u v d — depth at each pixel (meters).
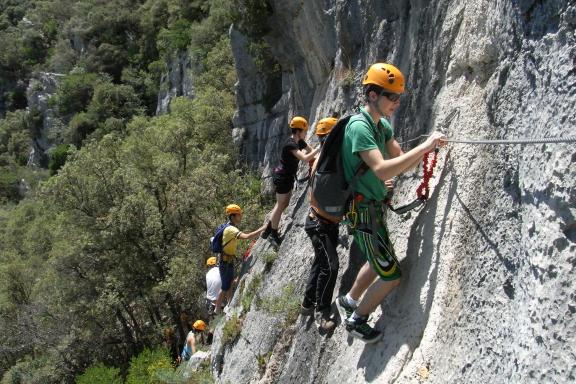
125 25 60.19
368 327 3.72
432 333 3.24
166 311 17.91
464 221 3.29
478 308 2.96
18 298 23.75
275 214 7.36
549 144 2.60
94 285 16.95
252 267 8.41
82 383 13.97
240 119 20.22
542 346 2.41
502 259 2.88
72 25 66.31
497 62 3.39
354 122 3.27
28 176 60.69
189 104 25.58
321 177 3.46
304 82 12.96
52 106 63.16
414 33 5.20
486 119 3.35
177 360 13.04
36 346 18.55
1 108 79.56
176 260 14.95
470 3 3.84
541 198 2.62
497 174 3.10
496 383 2.66
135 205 16.23
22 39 80.81
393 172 3.12
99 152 17.95
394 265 3.43
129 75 55.22
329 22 9.94
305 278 6.04
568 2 2.59
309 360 4.91
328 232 4.32
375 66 3.28
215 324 9.36
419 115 4.54
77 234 16.97
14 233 36.28
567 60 2.56
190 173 17.11
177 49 37.88
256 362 6.20
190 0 40.66
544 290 2.47
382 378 3.47
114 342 17.78
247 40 17.31
